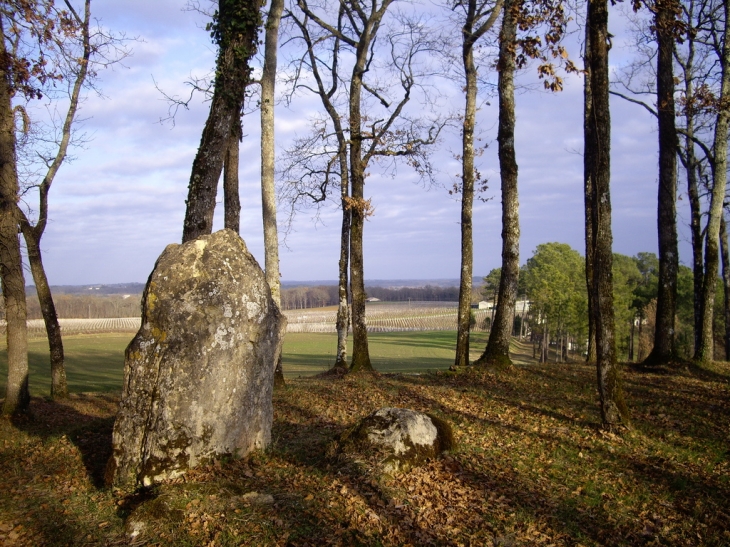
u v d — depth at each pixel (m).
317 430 9.45
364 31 16.72
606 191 9.56
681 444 8.88
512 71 14.93
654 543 5.62
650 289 52.62
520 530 5.83
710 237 16.47
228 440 7.25
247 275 7.66
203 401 7.00
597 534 5.80
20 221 14.73
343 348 18.89
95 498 6.67
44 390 22.27
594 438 9.15
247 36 10.16
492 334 15.87
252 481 6.69
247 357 7.54
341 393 13.33
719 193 16.38
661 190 15.83
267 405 7.98
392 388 13.95
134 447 6.89
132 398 6.96
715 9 15.73
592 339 18.34
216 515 5.79
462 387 13.77
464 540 5.61
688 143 19.59
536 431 9.63
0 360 32.44
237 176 13.08
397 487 6.61
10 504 6.66
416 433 7.55
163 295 7.07
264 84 14.20
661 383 13.82
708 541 5.64
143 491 6.57
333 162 19.19
